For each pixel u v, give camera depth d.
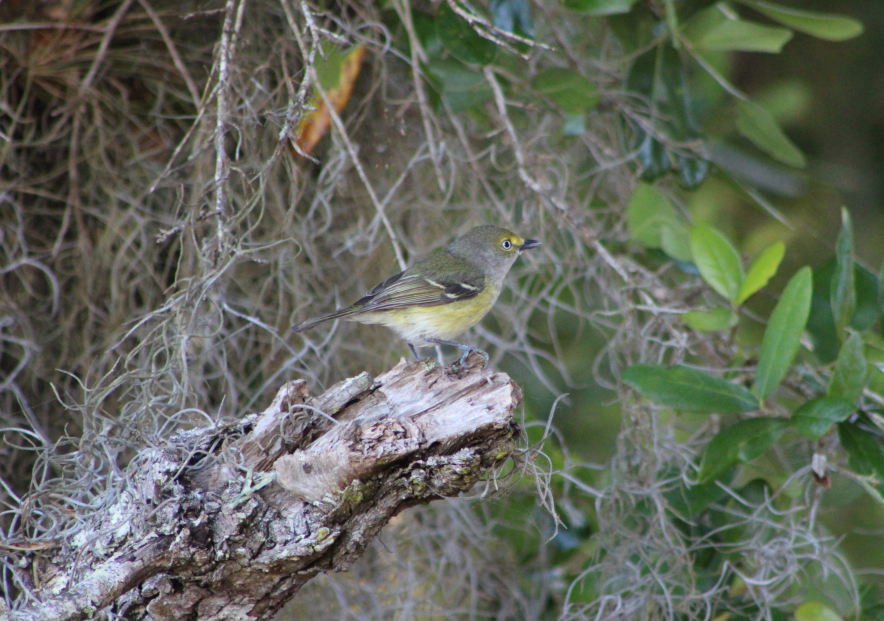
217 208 5.84
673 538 7.32
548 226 8.89
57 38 7.31
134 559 4.51
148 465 4.80
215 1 7.71
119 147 7.89
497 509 8.84
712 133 10.62
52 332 7.72
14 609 4.63
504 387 4.97
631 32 8.98
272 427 4.94
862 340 6.81
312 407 4.92
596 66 9.02
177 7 7.70
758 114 8.84
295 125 6.12
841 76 12.55
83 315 7.82
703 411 6.81
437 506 8.35
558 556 8.95
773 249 7.41
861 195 12.13
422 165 8.89
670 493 7.71
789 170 10.44
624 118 9.17
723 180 9.48
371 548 8.43
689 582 7.36
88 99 7.61
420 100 7.21
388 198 7.53
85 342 7.61
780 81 12.78
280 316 7.85
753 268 7.51
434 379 5.14
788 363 6.74
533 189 7.65
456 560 8.12
